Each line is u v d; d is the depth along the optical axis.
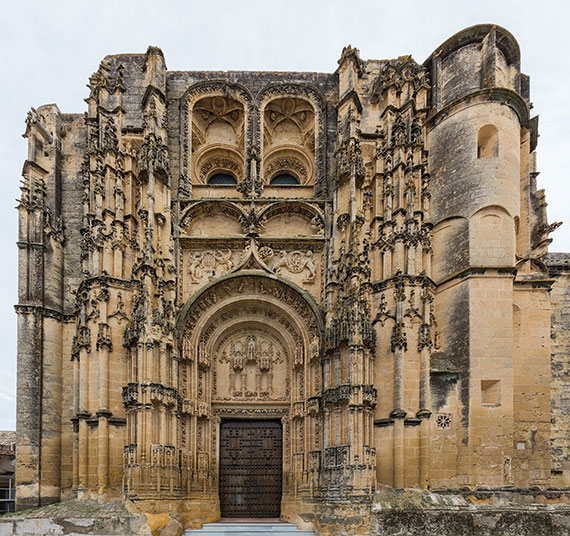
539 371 23.48
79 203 26.91
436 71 26.17
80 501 20.61
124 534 19.03
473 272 22.27
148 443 20.34
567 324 26.30
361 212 24.11
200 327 24.41
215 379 25.19
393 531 18.84
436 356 22.58
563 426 25.09
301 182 29.42
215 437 24.48
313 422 23.31
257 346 25.61
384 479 20.92
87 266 23.59
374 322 22.84
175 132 26.42
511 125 24.06
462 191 23.42
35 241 25.08
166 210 24.39
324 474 21.62
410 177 23.83
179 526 20.41
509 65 26.27
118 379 22.09
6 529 19.69
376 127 26.08
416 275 22.66
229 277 24.44
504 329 21.86
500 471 20.64
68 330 25.38
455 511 19.03
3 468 39.09
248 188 26.02
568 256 28.83
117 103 25.64
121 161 24.72
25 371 23.89
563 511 19.14
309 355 24.00
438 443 21.28
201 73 27.27
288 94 27.56
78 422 22.12
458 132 24.14
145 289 21.92
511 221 22.98
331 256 24.31
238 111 28.50
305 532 20.80
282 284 24.62
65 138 27.70
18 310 24.36
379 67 27.31
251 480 24.34
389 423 21.25
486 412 21.22
